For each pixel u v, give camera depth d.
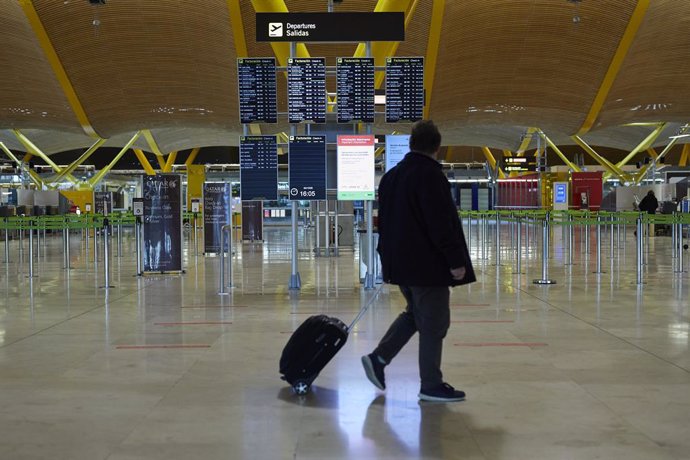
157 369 6.46
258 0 17.47
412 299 5.41
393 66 12.53
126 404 5.33
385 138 12.55
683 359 6.74
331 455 4.23
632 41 28.45
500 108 32.38
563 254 20.88
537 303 10.59
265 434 4.62
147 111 32.44
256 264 18.56
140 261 16.97
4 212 34.78
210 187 22.20
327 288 12.88
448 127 36.06
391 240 5.27
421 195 5.07
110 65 29.33
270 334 8.25
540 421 4.85
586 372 6.23
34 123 33.84
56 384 5.93
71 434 4.64
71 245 29.30
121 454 4.27
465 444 4.40
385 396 5.49
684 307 10.14
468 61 29.44
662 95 31.05
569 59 29.36
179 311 10.14
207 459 4.18
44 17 26.80
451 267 5.03
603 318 9.18
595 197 40.94
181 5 26.69
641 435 4.55
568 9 27.03
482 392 5.59
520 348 7.27
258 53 27.86
